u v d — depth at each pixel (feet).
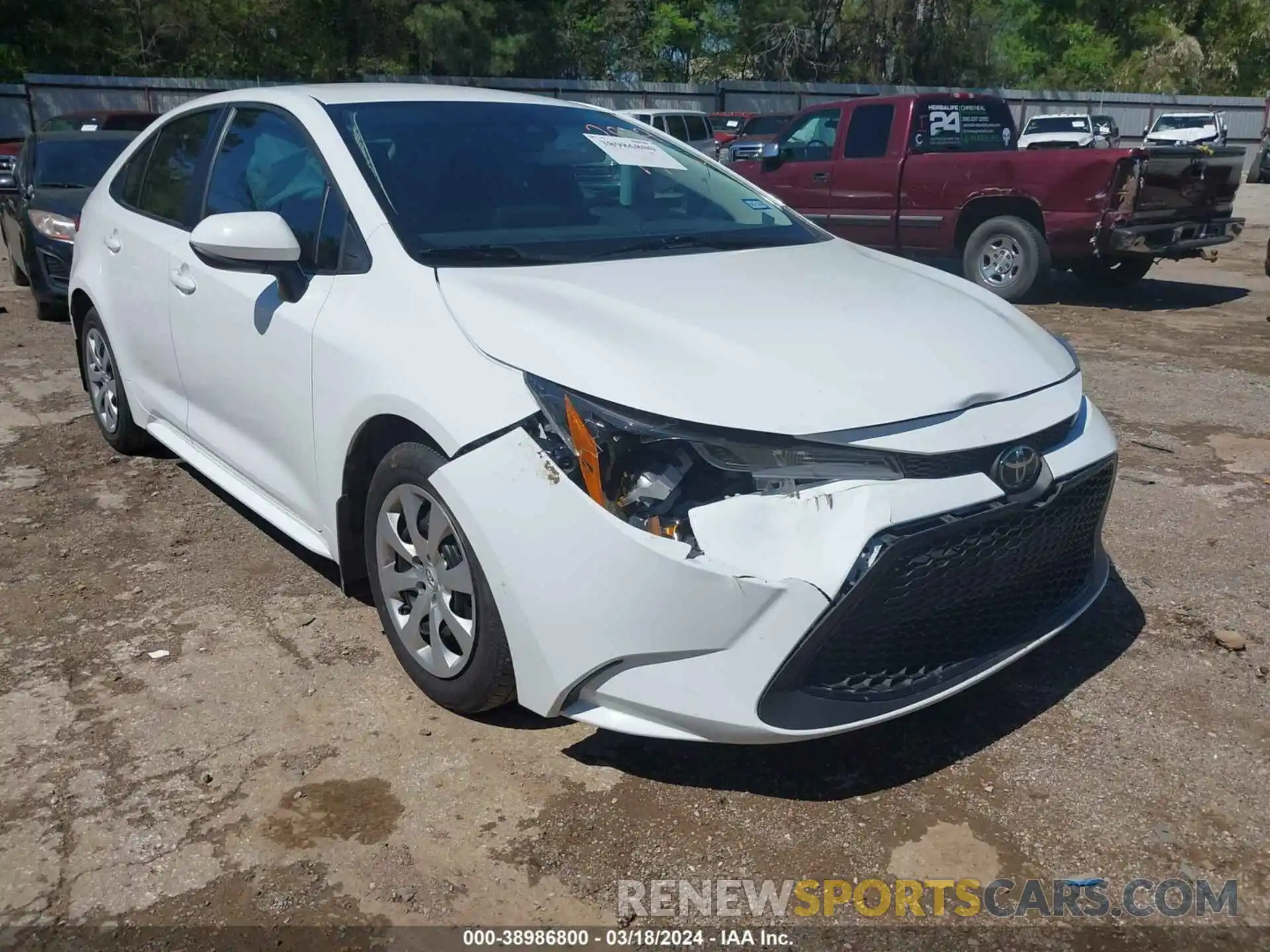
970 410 8.95
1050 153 31.78
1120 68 156.76
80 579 13.08
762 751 9.74
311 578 13.15
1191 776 9.45
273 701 10.46
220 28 107.55
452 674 9.78
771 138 65.92
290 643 11.57
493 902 8.00
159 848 8.48
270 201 12.25
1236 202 72.79
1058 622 9.83
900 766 9.57
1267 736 10.02
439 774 9.37
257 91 13.62
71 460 17.34
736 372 8.57
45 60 101.81
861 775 9.44
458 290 9.71
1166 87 152.46
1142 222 31.22
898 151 35.50
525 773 9.41
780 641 8.02
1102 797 9.17
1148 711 10.41
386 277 10.28
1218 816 8.94
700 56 147.23
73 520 14.93
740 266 11.15
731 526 8.05
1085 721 10.26
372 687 10.70
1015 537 9.00
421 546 9.86
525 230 11.30
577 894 8.09
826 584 7.99
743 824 8.82
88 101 84.74
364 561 11.23
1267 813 8.97
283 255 10.70
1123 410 20.92
